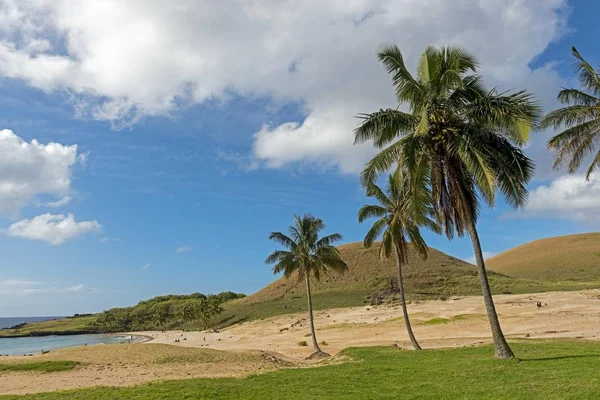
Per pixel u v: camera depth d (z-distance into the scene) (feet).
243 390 53.47
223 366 86.22
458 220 64.13
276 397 48.44
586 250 484.33
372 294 334.24
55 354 97.91
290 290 402.93
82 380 69.41
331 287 375.25
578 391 39.47
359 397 46.11
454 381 50.37
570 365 53.01
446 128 61.11
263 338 214.07
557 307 185.98
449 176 61.87
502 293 301.84
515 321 156.25
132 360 91.61
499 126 59.16
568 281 376.89
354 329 192.85
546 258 492.95
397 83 63.87
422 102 62.28
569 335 105.60
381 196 101.71
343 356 89.04
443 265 402.31
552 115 74.18
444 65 62.59
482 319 170.50
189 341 255.91
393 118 62.75
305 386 54.65
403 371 61.05
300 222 124.26
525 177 60.59
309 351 137.08
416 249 101.40
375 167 63.52
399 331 166.81
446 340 124.77
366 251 433.89
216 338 258.37
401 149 61.98
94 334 494.59
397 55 64.03
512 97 57.21
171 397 49.44
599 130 73.87
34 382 68.28
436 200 63.16
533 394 40.27
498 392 42.39
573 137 74.84
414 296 310.45
